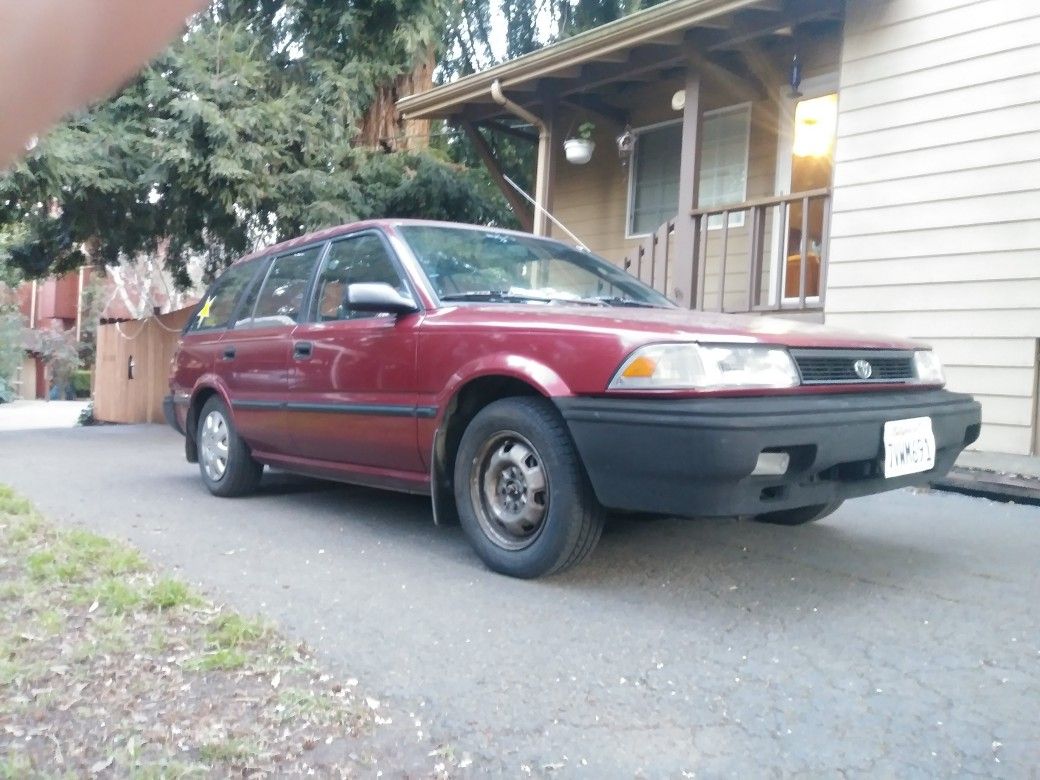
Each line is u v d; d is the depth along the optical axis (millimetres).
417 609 3643
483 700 2789
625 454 3529
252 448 5883
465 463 4203
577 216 12055
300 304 5461
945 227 7328
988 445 7055
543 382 3809
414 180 12055
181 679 2875
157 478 7059
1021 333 6898
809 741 2543
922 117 7473
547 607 3670
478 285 4746
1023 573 4152
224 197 10344
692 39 8602
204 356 6281
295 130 10945
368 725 2602
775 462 3502
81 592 3664
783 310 8328
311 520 5367
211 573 4164
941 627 3436
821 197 8164
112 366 14680
